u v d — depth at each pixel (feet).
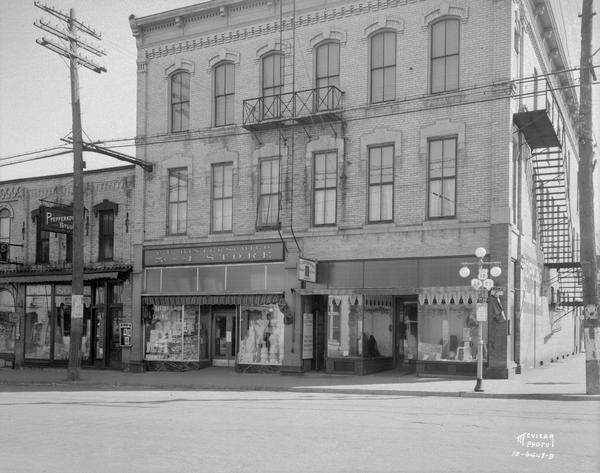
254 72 85.05
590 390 55.26
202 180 87.61
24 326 101.60
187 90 90.53
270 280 81.92
